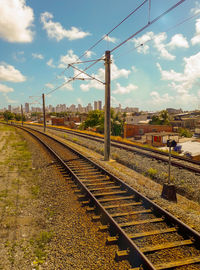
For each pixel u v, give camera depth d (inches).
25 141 834.8
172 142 268.1
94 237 179.6
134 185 303.4
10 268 145.6
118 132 2021.4
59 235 186.1
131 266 143.6
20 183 327.0
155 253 156.6
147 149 709.9
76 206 242.5
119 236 176.9
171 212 219.6
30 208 242.5
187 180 358.0
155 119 2250.2
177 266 142.3
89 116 2250.2
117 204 244.5
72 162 467.8
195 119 3179.1
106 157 506.0
